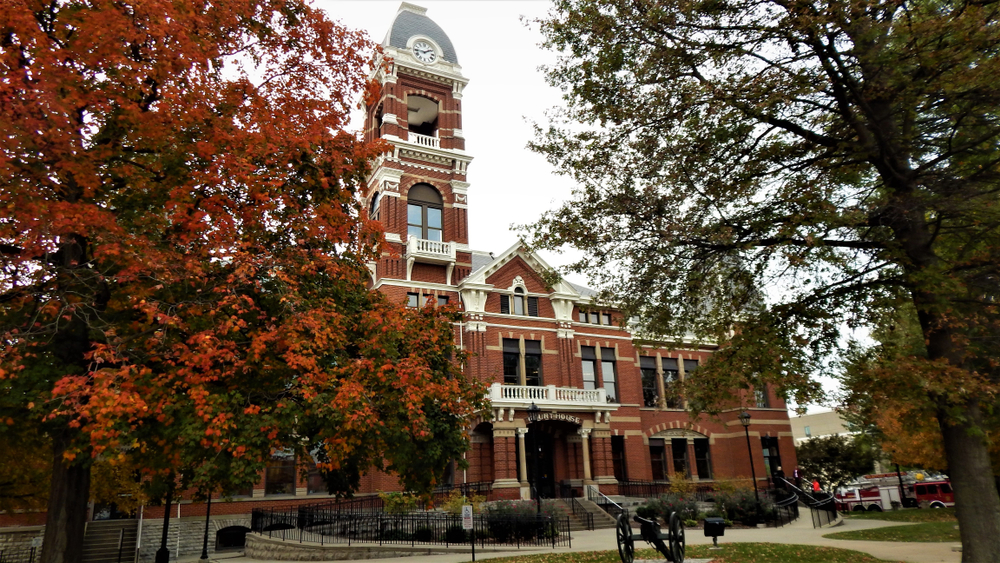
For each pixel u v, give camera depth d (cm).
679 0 1310
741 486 3556
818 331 1355
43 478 1466
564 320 3772
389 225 3466
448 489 3103
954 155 1215
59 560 1027
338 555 2195
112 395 811
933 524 2428
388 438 1200
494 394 3253
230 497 1224
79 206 944
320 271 1281
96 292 1025
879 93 1187
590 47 1453
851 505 4253
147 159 1139
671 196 1423
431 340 1375
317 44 1273
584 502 3112
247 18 1185
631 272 1521
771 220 1317
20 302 1028
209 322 1076
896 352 1246
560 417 3438
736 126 1373
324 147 1234
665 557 1634
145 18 957
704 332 1569
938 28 1067
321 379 1027
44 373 962
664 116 1405
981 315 1180
